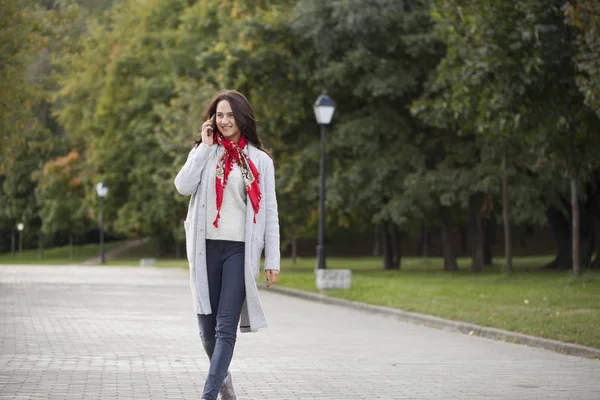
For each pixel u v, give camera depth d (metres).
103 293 31.55
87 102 78.00
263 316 8.49
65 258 107.56
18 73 38.09
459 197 46.31
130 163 76.69
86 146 91.31
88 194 84.12
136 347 15.84
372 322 21.89
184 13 69.31
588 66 28.02
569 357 15.24
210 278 8.55
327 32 46.75
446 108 37.62
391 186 48.09
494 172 44.69
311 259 87.81
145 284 38.09
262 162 8.70
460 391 11.51
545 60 31.77
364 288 30.83
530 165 40.12
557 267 50.00
